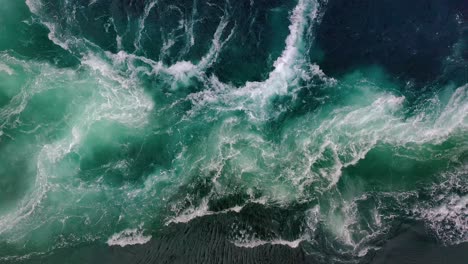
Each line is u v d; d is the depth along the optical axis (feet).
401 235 60.75
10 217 62.95
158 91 73.77
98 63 75.51
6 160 67.51
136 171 67.67
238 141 69.87
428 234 60.64
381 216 62.69
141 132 70.79
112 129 70.90
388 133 69.36
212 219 62.54
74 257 59.62
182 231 61.57
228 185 65.77
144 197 65.10
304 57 75.82
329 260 58.90
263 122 71.31
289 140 69.67
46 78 74.23
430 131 69.15
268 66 75.10
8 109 71.61
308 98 72.79
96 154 69.00
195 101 73.10
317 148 68.80
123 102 72.95
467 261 58.49
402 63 75.05
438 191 64.54
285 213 63.00
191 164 67.97
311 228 61.57
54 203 64.34
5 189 65.26
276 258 58.85
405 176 66.23
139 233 61.57
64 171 67.31
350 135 69.46
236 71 74.84
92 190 65.82
